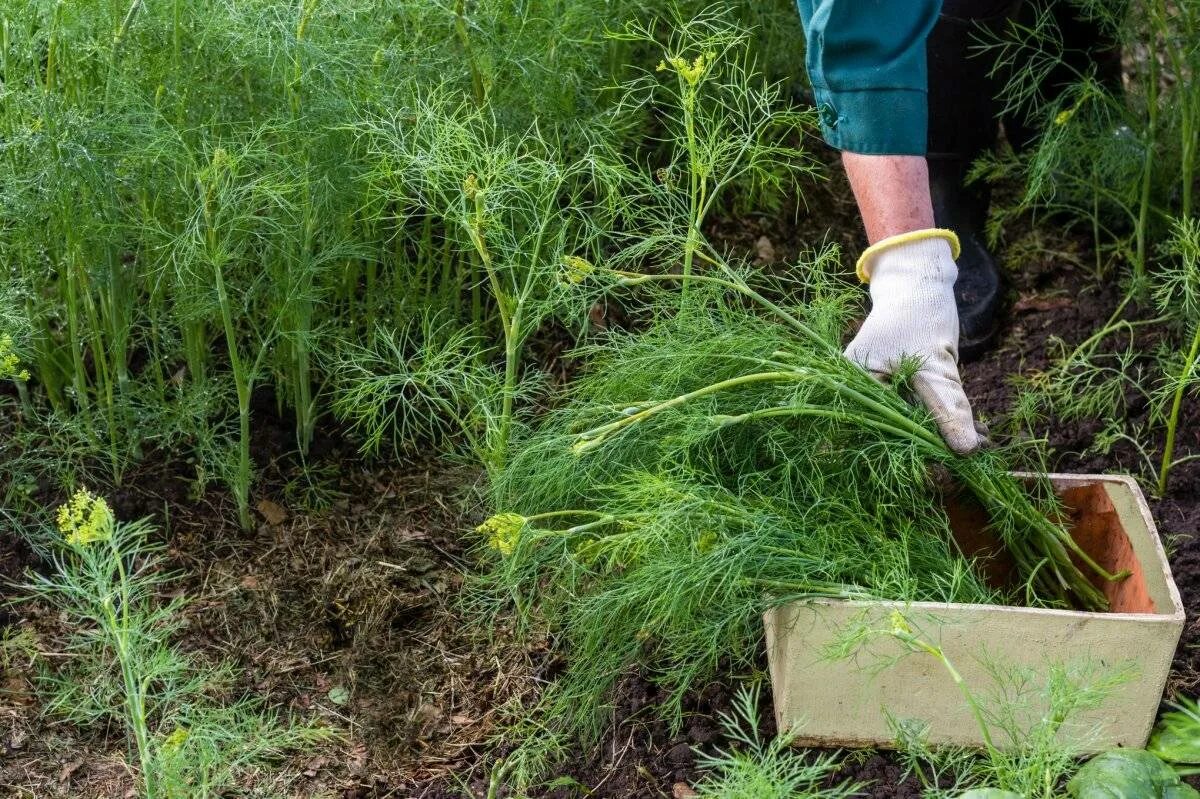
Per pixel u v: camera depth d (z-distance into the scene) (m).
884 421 2.13
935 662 1.99
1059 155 3.09
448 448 2.86
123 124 2.42
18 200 2.42
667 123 3.50
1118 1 3.11
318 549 2.62
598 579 2.27
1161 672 1.97
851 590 1.96
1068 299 3.24
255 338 2.92
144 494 2.66
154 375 2.87
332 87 2.53
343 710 2.31
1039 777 1.85
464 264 3.09
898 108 2.22
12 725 2.22
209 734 2.00
